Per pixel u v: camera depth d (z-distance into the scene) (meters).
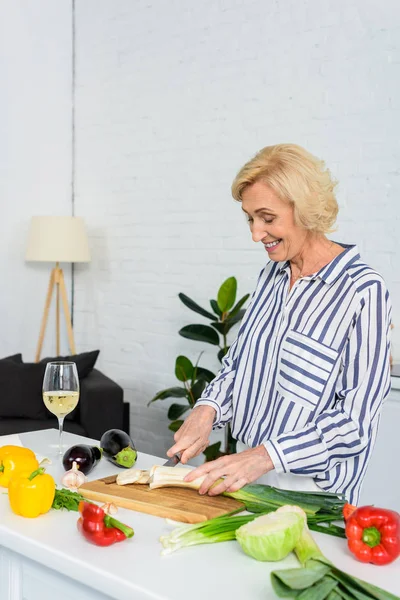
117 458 1.67
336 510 1.30
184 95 4.10
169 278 4.24
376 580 1.07
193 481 1.41
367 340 1.54
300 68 3.53
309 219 1.55
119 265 4.56
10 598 1.31
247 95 3.77
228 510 1.30
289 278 1.72
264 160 1.55
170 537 1.18
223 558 1.15
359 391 1.51
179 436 1.66
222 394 1.78
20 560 1.29
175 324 4.22
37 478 1.33
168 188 4.21
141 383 4.45
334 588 0.98
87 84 4.72
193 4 4.01
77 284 4.86
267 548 1.11
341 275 1.62
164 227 4.25
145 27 4.30
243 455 1.43
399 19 3.15
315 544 1.11
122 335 4.56
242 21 3.77
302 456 1.44
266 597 1.01
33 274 4.72
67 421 3.78
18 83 4.57
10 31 4.52
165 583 1.05
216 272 3.98
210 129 3.96
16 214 4.62
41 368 3.84
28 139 4.64
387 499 2.68
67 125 4.82
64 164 4.82
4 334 4.61
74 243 4.31
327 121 3.43
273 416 1.65
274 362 1.68
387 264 3.24
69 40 4.79
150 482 1.44
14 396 3.75
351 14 3.31
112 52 4.53
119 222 4.55
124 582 1.06
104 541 1.18
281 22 3.59
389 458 2.66
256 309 1.79
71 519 1.32
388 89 3.21
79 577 1.12
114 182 4.57
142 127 4.36
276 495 1.35
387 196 3.23
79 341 4.87
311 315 1.62
